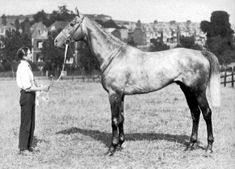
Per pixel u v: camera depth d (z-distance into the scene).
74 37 7.92
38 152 7.72
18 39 62.28
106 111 14.07
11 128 10.61
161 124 10.96
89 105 16.02
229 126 10.31
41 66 66.88
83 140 8.90
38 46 89.69
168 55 7.41
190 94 7.71
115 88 7.45
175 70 7.27
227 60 43.16
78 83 36.34
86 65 44.78
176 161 6.89
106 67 7.56
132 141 8.56
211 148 7.37
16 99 19.83
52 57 48.56
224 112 12.98
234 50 45.59
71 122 11.62
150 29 101.88
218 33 53.94
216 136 8.96
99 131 10.11
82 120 11.98
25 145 7.66
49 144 8.47
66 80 42.69
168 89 26.11
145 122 11.32
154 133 9.61
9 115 13.35
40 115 13.06
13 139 9.11
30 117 7.69
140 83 7.39
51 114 13.30
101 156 7.35
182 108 14.51
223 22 54.62
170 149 7.79
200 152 7.48
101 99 18.62
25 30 108.12
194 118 7.76
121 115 7.63
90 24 7.80
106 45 7.63
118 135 8.17
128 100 17.95
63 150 7.89
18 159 7.23
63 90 25.38
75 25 7.87
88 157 7.29
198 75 7.26
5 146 8.37
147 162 6.86
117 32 74.62
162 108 14.53
